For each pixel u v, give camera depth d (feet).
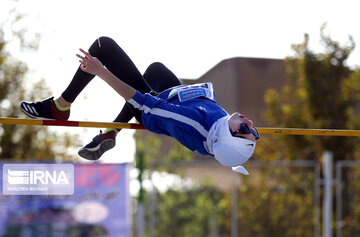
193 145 35.29
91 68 34.32
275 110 119.85
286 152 114.83
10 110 93.56
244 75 155.12
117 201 78.23
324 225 92.22
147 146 122.52
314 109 115.96
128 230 78.28
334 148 111.86
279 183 96.58
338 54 116.67
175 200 95.35
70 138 96.27
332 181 93.71
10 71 92.53
